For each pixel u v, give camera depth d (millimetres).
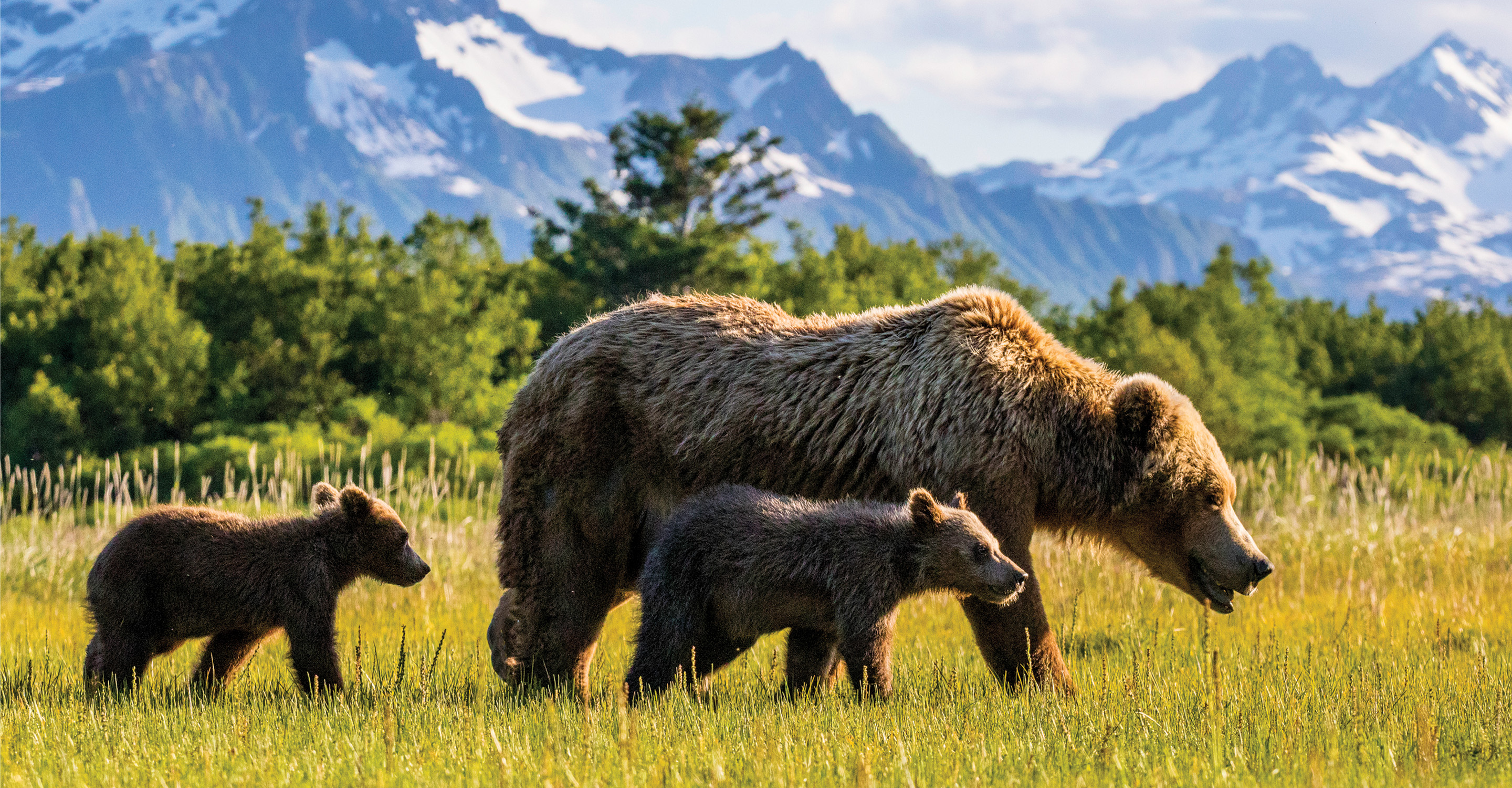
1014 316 29562
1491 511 68188
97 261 162250
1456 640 35781
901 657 35000
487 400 140000
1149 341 112875
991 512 28125
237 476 95812
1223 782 18750
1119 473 28844
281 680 31797
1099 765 20031
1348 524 62469
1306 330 191125
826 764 19766
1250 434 110188
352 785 19266
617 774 19297
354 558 29891
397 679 27203
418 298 146625
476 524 64125
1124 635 38469
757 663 33656
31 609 48156
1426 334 190875
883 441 28734
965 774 19406
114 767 20422
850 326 29984
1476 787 18531
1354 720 22609
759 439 29234
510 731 22281
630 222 173875
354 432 128625
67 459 123562
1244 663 31375
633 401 29812
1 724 23172
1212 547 29047
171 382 141750
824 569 26203
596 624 30562
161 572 28281
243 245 167875
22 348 149625
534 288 175250
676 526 27328
